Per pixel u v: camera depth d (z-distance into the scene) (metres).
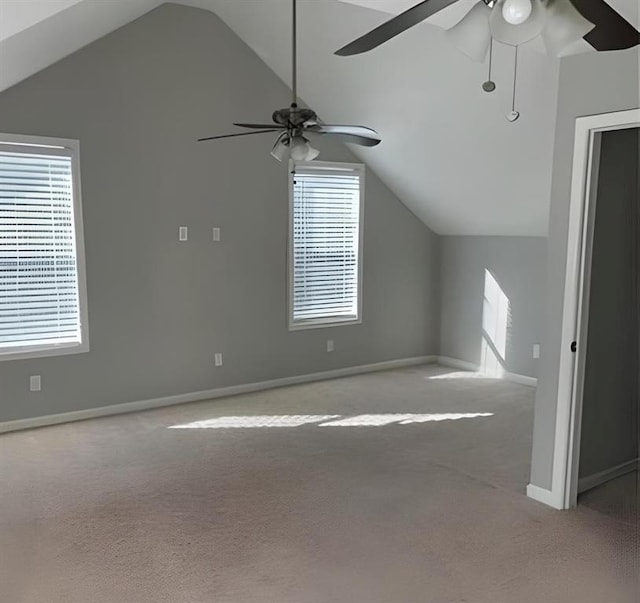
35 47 3.48
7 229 4.28
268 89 5.34
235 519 3.06
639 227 3.58
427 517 3.10
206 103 5.02
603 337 3.45
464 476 3.62
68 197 4.49
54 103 4.35
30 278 4.41
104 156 4.59
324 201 5.82
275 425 4.57
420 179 5.68
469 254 6.28
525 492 3.40
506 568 2.63
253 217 5.39
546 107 3.95
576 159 2.97
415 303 6.58
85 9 3.30
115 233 4.70
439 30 3.82
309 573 2.58
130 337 4.86
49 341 4.53
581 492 3.42
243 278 5.39
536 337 5.66
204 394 5.28
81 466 3.74
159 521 3.04
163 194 4.89
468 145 4.79
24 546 2.78
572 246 3.03
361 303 6.18
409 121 4.94
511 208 5.30
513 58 3.70
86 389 4.70
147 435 4.32
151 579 2.53
